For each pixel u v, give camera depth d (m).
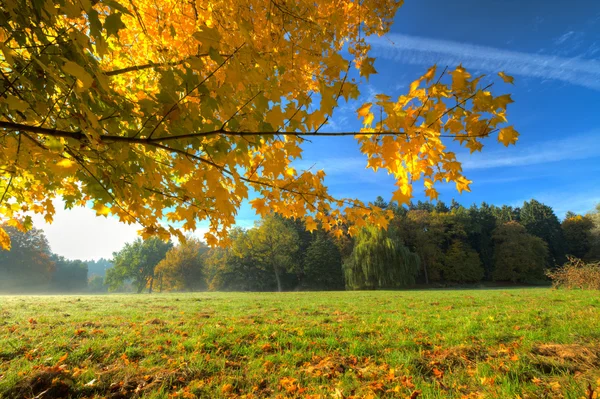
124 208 2.46
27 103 1.50
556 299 10.16
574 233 52.03
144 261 54.97
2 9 1.18
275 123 1.53
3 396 2.69
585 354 3.48
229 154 1.71
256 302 11.53
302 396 2.83
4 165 2.47
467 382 3.09
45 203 3.41
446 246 47.97
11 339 4.25
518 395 2.62
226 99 1.48
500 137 1.38
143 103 1.43
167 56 2.12
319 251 39.28
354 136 1.57
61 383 2.89
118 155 1.68
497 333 4.79
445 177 1.68
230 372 3.42
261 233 35.69
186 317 6.84
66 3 1.12
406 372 3.36
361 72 1.46
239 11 2.03
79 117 1.47
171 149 1.59
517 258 43.22
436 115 1.35
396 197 1.73
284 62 2.03
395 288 31.38
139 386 2.95
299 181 2.41
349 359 3.85
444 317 6.91
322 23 2.51
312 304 10.57
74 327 5.19
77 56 1.29
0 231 3.13
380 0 2.93
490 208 64.06
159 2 2.14
